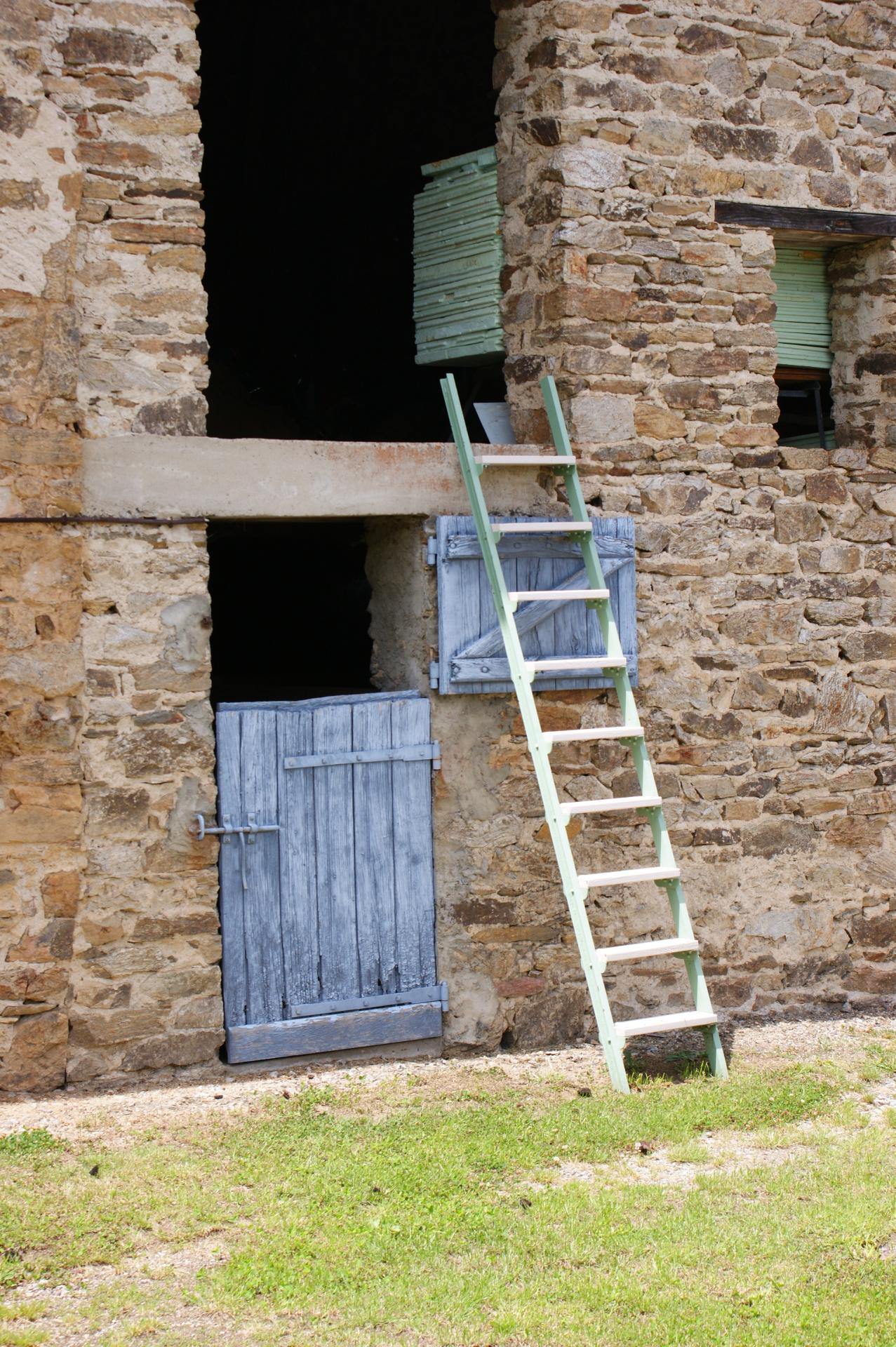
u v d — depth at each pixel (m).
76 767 5.45
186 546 5.64
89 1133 4.99
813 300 7.20
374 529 6.51
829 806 6.84
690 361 6.51
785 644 6.75
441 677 6.01
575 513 6.09
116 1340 3.61
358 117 9.41
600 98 6.29
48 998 5.42
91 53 5.46
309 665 10.13
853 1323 3.78
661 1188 4.61
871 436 7.04
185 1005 5.64
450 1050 6.16
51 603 5.39
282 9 8.73
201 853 5.66
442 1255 4.11
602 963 5.55
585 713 6.36
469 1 8.40
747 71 6.61
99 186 5.49
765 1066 5.94
